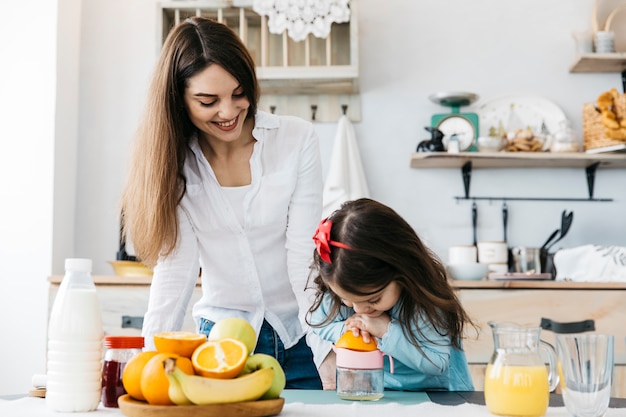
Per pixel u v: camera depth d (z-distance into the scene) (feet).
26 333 8.76
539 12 9.53
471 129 9.12
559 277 8.56
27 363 8.73
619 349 7.77
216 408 3.08
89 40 9.68
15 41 9.04
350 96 9.50
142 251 4.90
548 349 3.59
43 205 8.87
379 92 9.52
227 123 4.62
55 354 3.46
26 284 8.80
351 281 4.23
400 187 9.39
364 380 3.81
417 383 4.79
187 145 4.94
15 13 9.07
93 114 9.59
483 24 9.55
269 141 5.09
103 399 3.59
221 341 3.34
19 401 3.73
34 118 8.96
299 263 5.02
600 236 9.24
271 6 8.85
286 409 3.40
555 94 9.43
